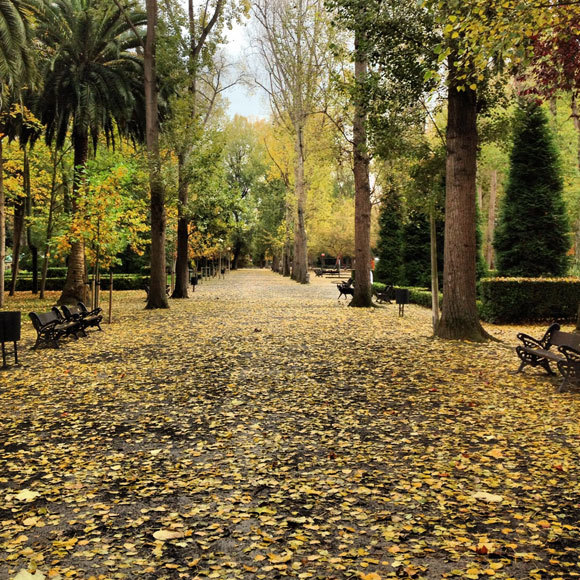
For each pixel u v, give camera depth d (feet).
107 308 76.43
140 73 80.74
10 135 75.92
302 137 136.05
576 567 10.89
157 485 15.33
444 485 15.15
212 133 77.30
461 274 43.09
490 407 23.35
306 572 10.80
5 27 52.29
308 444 18.88
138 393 26.68
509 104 46.65
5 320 33.58
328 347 39.99
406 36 41.73
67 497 14.46
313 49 91.76
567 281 57.31
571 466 16.40
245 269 380.17
